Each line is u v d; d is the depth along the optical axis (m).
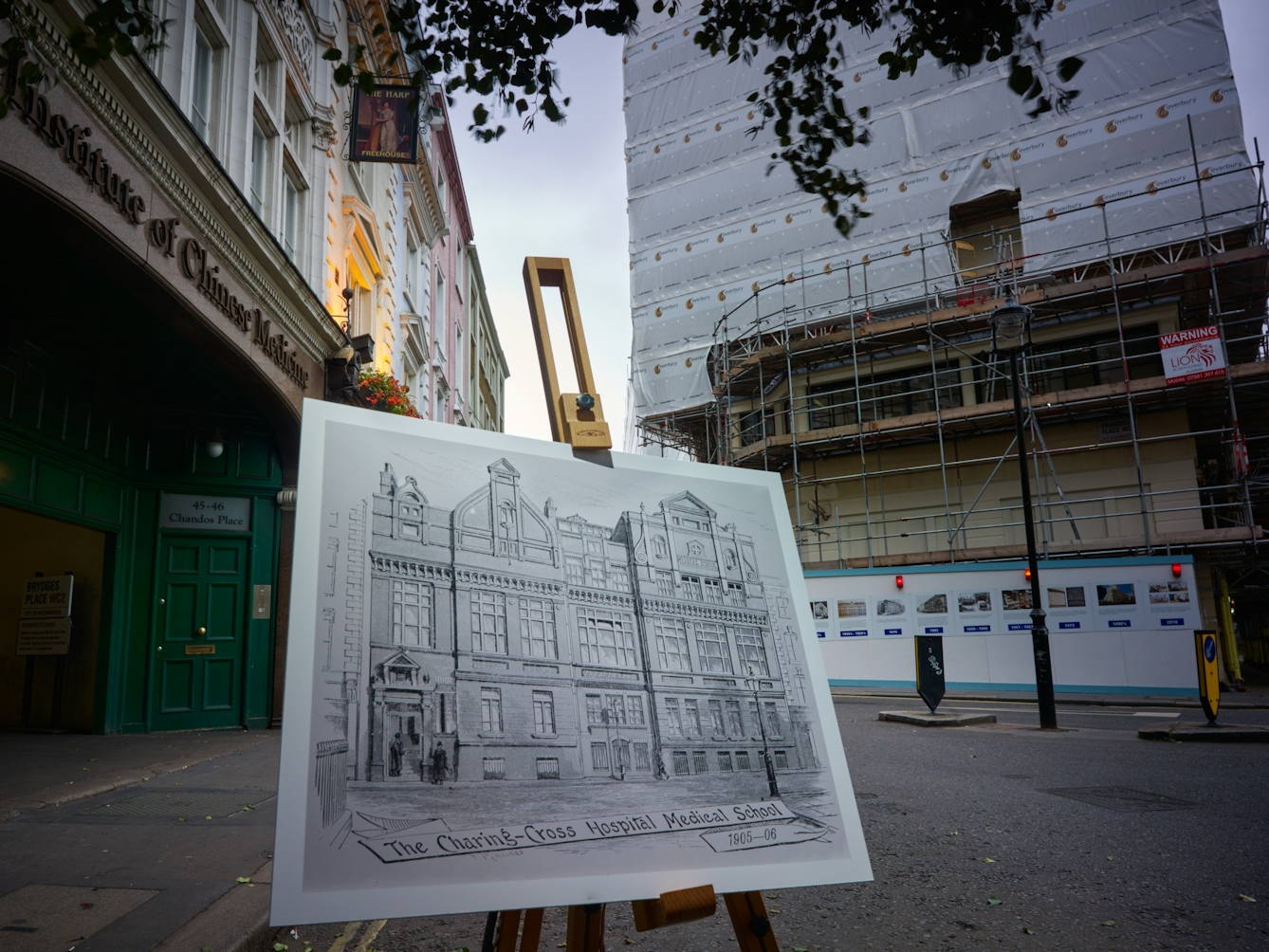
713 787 2.39
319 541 2.15
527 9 4.50
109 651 9.75
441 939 3.72
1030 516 12.38
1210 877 4.53
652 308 31.55
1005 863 4.85
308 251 12.45
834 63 4.60
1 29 5.02
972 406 22.86
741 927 2.30
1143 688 17.83
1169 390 20.69
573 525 2.55
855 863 2.43
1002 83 26.25
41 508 8.44
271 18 10.71
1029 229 24.92
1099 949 3.53
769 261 29.42
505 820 2.08
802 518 26.41
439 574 2.28
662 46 33.34
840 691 20.25
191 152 7.35
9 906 3.57
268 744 8.88
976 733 11.40
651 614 2.57
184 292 7.60
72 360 8.80
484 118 4.77
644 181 32.62
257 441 11.02
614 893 2.08
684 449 34.12
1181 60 23.97
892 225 27.22
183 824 5.18
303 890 1.82
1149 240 23.52
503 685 2.24
